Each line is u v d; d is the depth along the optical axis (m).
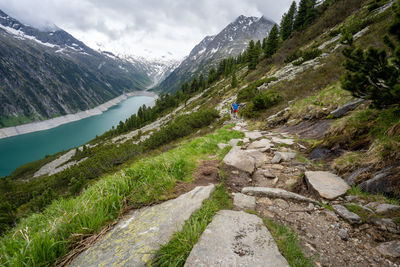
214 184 3.77
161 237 2.21
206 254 1.91
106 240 2.29
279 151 6.24
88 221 2.51
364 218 2.53
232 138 8.88
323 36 31.83
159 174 3.90
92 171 27.20
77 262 2.03
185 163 4.85
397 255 1.97
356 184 3.37
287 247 2.09
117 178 3.71
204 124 22.56
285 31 51.84
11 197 39.38
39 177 70.62
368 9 24.89
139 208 3.00
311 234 2.44
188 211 2.66
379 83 3.45
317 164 4.68
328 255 2.09
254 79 39.56
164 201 3.09
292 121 10.18
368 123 4.34
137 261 1.90
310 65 20.77
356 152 4.07
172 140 22.56
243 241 2.10
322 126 7.56
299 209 3.00
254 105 16.44
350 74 3.72
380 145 3.45
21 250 1.96
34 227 3.00
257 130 11.24
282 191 3.43
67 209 3.30
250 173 4.58
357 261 2.00
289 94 15.24
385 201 2.75
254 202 3.17
